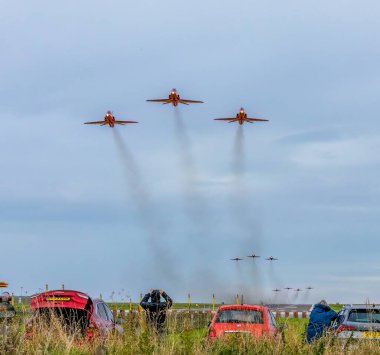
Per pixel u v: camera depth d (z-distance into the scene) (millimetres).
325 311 25953
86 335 23234
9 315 22078
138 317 21594
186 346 18422
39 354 17484
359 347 21391
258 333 24172
